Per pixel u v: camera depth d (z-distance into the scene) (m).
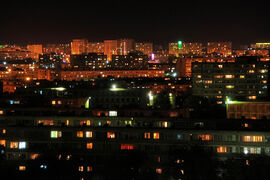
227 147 108.88
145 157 111.19
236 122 115.44
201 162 103.62
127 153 113.44
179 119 117.25
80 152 115.25
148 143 113.38
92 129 116.25
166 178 106.31
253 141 108.00
